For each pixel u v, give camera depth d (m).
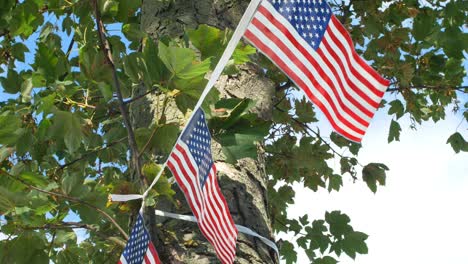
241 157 2.78
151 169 2.56
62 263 3.21
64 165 4.48
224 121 2.83
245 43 3.40
